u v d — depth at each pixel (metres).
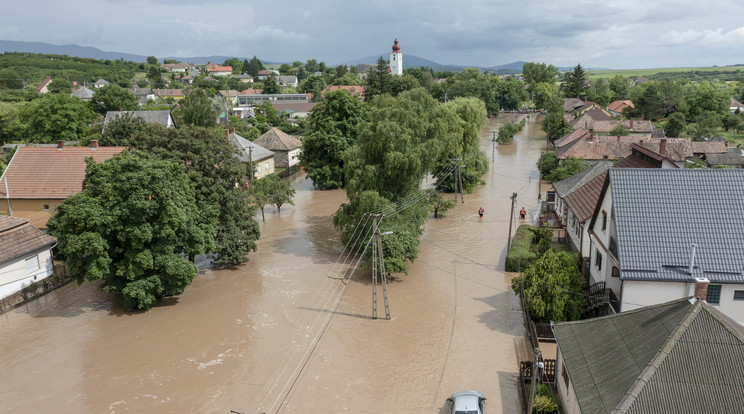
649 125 107.06
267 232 55.09
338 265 44.91
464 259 46.00
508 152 105.69
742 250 25.80
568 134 98.12
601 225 32.38
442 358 29.44
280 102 175.75
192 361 29.58
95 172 34.28
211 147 43.50
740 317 25.67
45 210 50.47
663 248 26.36
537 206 62.94
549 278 30.73
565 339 22.89
